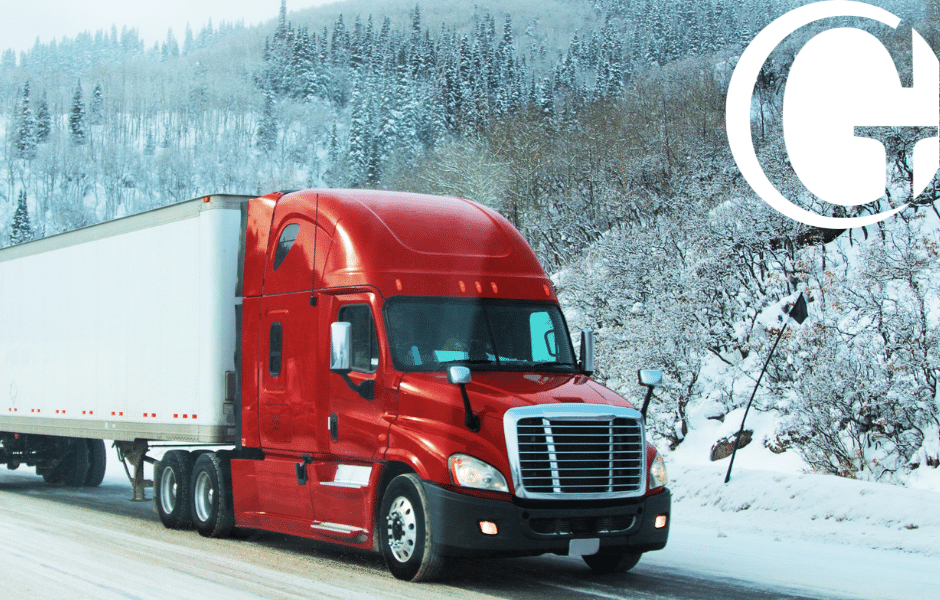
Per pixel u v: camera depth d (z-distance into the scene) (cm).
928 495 1255
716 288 2342
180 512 1225
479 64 15912
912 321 1695
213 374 1180
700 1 13225
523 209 5006
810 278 2273
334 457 952
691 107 5341
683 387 2161
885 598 795
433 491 802
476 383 858
